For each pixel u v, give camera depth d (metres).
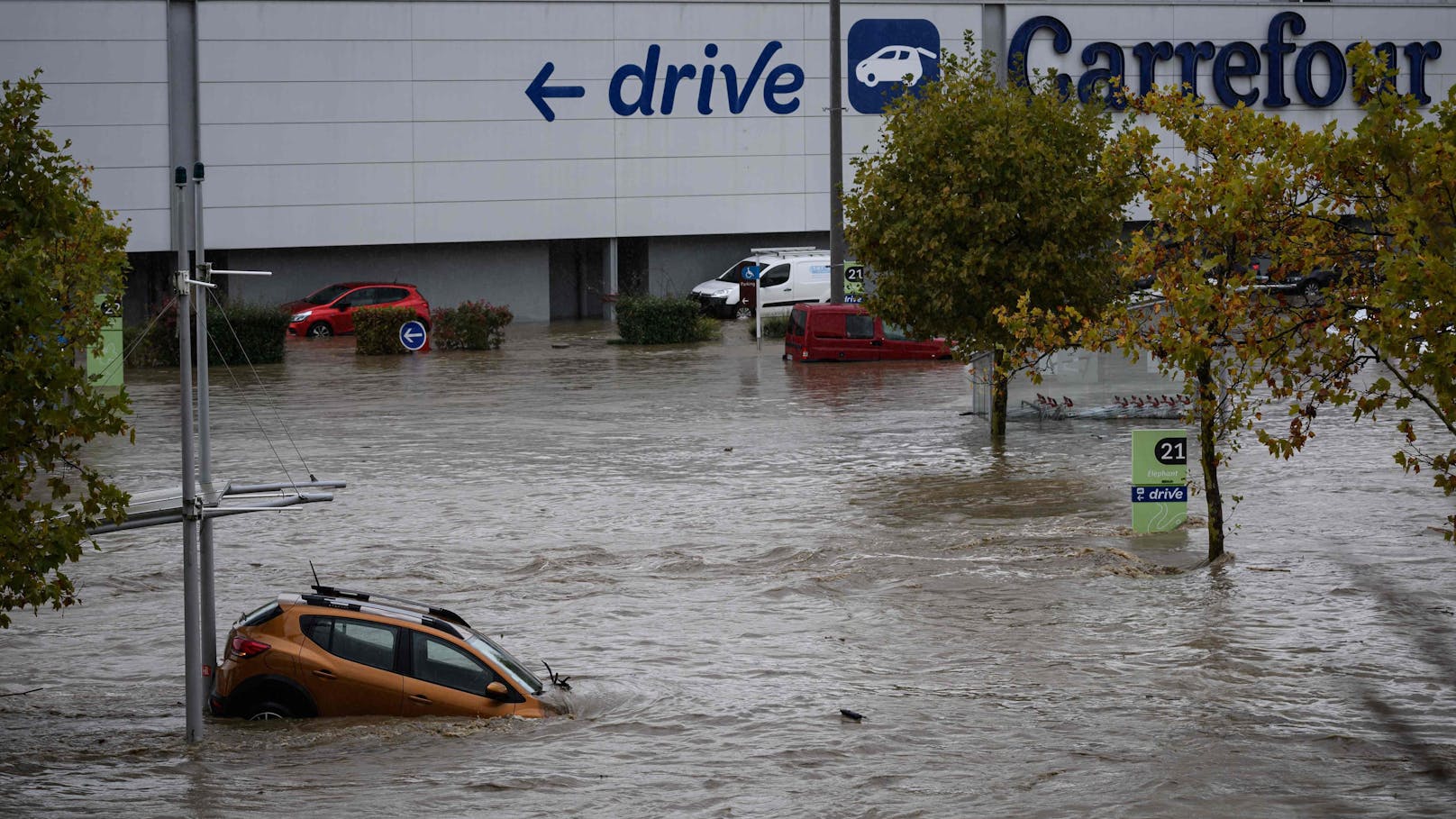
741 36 95.19
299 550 32.25
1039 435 47.47
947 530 33.59
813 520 34.84
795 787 17.77
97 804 17.19
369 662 20.78
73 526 17.12
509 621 26.45
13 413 16.20
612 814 16.86
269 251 91.19
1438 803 16.97
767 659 23.98
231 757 19.08
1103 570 29.55
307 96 89.31
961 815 16.67
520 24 92.06
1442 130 18.75
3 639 25.69
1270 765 18.45
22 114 18.80
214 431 48.62
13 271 16.09
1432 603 26.83
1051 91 46.38
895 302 46.38
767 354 73.31
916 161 45.56
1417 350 17.78
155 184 87.19
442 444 46.09
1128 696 21.72
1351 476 39.53
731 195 96.38
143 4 86.06
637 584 29.17
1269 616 26.05
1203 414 29.95
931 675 22.97
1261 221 25.52
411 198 91.56
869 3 96.00
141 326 71.31
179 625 26.52
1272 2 100.44
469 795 17.53
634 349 76.81
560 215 94.00
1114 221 45.41
